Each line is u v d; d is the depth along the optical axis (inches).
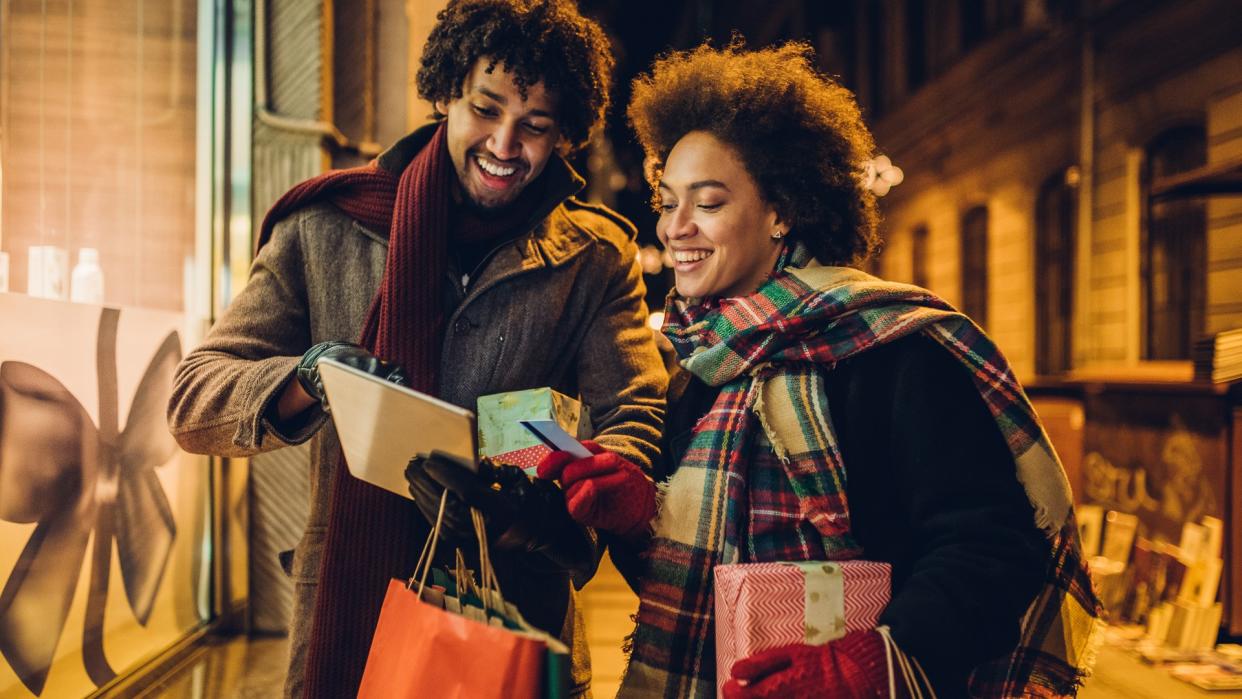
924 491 43.8
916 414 44.8
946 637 39.7
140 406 106.5
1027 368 263.1
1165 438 163.5
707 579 46.8
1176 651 134.0
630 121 57.6
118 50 120.3
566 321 63.0
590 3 478.3
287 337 58.8
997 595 40.9
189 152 134.6
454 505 42.9
